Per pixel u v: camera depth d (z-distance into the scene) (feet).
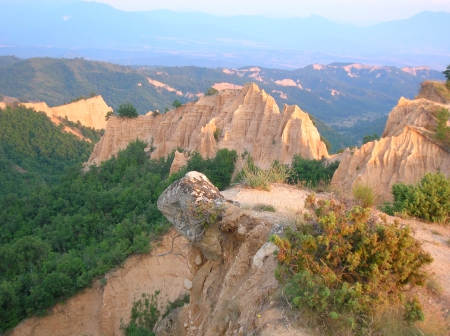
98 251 95.86
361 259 24.93
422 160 105.19
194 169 130.31
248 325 24.71
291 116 138.82
